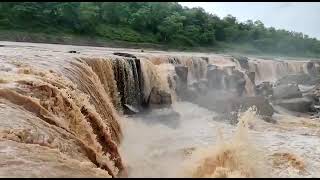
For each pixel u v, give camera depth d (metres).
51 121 8.09
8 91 8.34
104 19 67.88
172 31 71.56
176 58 29.84
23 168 5.38
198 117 20.83
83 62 16.03
